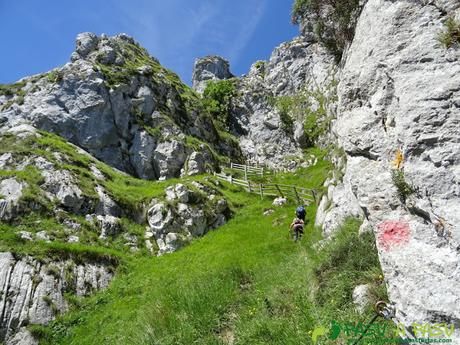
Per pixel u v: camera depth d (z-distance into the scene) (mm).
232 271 14664
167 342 10969
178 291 13461
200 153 37656
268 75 72562
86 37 42062
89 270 20047
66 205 23734
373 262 9680
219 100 65125
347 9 21859
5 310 16797
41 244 19766
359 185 6500
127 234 24422
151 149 36438
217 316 11656
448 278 4809
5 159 25812
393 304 5613
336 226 14500
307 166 48500
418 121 5570
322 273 10852
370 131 6594
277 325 9461
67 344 16125
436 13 6160
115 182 30125
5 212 21438
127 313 16406
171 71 52906
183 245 24188
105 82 37469
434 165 5289
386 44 6617
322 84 62375
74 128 35281
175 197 26750
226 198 29812
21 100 36781
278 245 18578
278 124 59219
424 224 5312
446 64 5680
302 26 28344
